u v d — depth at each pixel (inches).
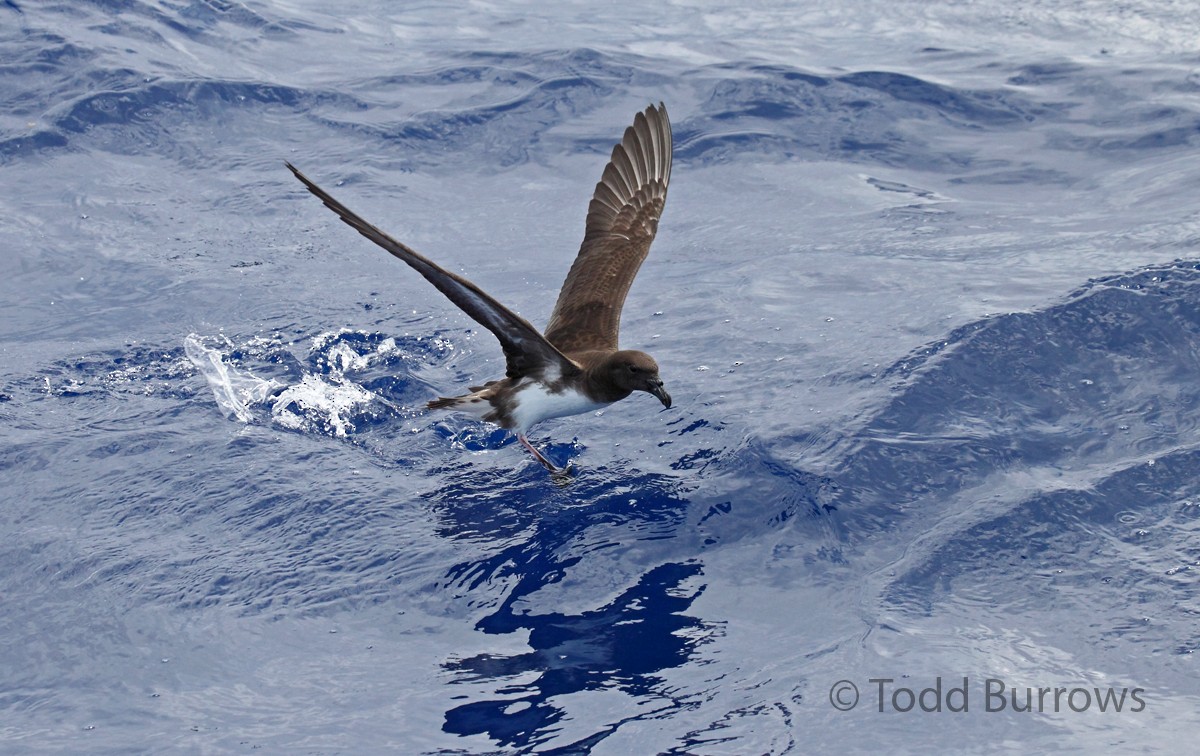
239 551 307.4
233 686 262.7
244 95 620.7
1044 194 521.3
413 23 755.4
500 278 472.1
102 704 258.1
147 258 483.2
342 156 577.0
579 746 242.1
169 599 290.7
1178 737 235.9
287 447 353.4
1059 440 335.3
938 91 618.5
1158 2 730.8
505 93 634.8
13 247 490.9
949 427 340.8
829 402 356.5
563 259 488.7
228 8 741.3
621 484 331.6
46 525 320.5
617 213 360.8
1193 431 333.7
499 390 323.0
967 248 464.4
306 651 273.1
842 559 296.2
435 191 553.9
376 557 303.6
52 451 352.2
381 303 446.3
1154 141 557.0
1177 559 286.4
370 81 650.2
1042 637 266.1
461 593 290.5
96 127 583.5
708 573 295.1
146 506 327.0
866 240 483.2
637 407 370.0
